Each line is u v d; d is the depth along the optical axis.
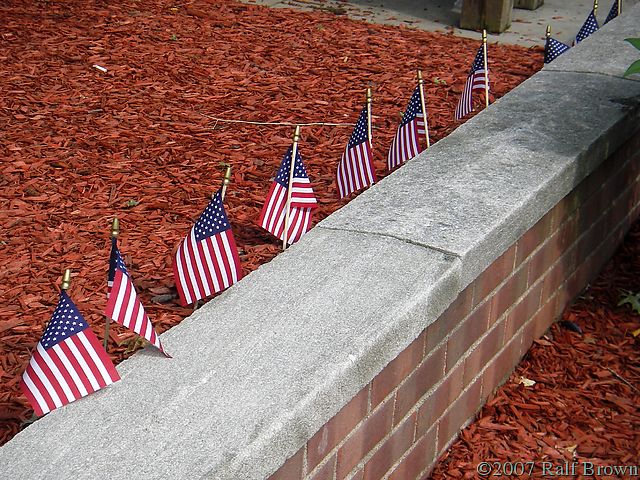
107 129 6.05
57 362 3.62
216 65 6.99
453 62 7.29
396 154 5.28
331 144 6.02
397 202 4.52
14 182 5.45
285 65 7.06
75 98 6.41
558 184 4.75
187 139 5.98
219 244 4.30
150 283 4.72
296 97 6.60
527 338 4.98
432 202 4.51
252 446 3.47
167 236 5.06
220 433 3.50
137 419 3.54
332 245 4.27
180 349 3.79
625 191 5.67
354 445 3.93
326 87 6.77
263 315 3.93
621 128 5.24
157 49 7.18
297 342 3.81
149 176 5.58
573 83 5.61
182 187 5.48
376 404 3.98
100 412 3.57
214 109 6.38
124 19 7.82
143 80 6.70
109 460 3.42
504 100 5.42
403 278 4.09
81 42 7.21
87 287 4.68
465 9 8.13
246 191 5.48
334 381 3.70
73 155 5.74
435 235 4.30
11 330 4.45
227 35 7.61
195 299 4.38
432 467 4.45
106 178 5.53
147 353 3.77
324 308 3.95
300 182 4.71
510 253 4.58
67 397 3.61
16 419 4.08
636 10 6.82
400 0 8.91
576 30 8.30
